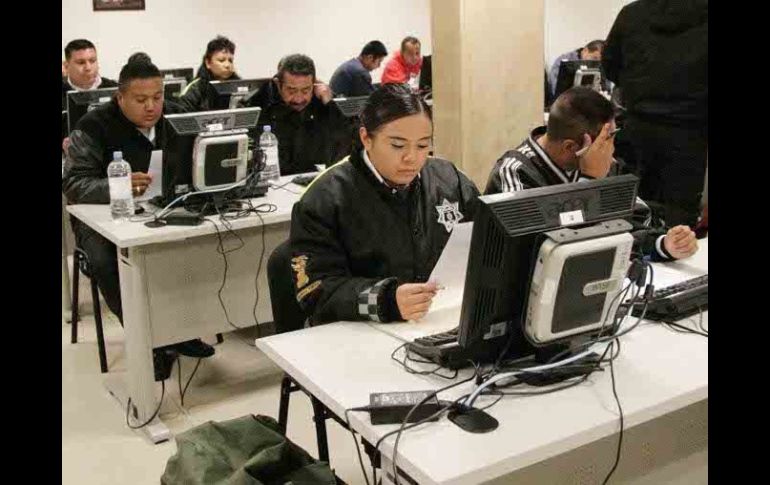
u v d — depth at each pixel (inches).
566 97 82.2
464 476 47.6
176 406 123.6
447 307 76.2
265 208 122.7
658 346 66.1
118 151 132.1
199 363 139.7
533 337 59.3
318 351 67.4
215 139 114.3
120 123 136.9
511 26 167.2
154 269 114.7
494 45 165.9
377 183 78.1
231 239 122.1
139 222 116.1
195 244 118.3
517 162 83.8
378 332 71.4
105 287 129.3
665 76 124.5
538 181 82.9
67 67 207.6
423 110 73.4
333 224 77.6
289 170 166.6
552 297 57.5
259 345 70.1
